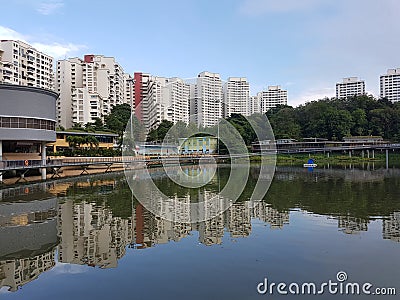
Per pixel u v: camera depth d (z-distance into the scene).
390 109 82.75
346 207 18.81
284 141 68.69
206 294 8.77
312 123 82.56
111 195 25.52
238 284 9.31
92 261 11.28
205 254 11.52
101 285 9.41
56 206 21.30
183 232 14.23
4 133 32.41
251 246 12.23
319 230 14.08
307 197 22.45
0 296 8.95
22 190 28.41
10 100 32.66
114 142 61.31
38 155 39.41
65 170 43.09
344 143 72.75
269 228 14.49
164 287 9.20
